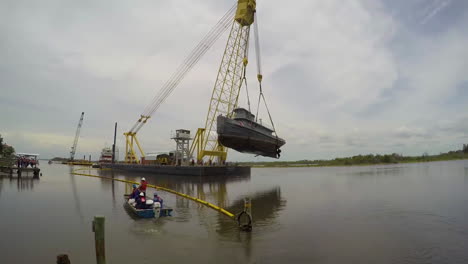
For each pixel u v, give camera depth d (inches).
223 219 667.4
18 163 2054.6
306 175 2847.0
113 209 780.6
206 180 1945.1
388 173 2738.7
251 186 1567.4
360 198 1071.0
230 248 456.8
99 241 343.6
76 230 563.5
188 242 485.1
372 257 428.1
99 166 3887.8
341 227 609.9
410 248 470.9
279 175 2938.0
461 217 718.5
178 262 394.9
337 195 1166.3
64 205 846.5
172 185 1546.5
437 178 1991.9
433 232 573.9
